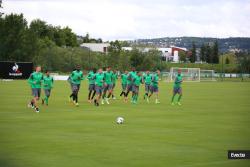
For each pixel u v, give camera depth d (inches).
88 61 3833.7
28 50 3757.4
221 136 711.7
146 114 1052.5
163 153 576.1
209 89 2415.1
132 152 581.6
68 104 1311.5
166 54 6889.8
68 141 657.6
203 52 5905.5
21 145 623.2
